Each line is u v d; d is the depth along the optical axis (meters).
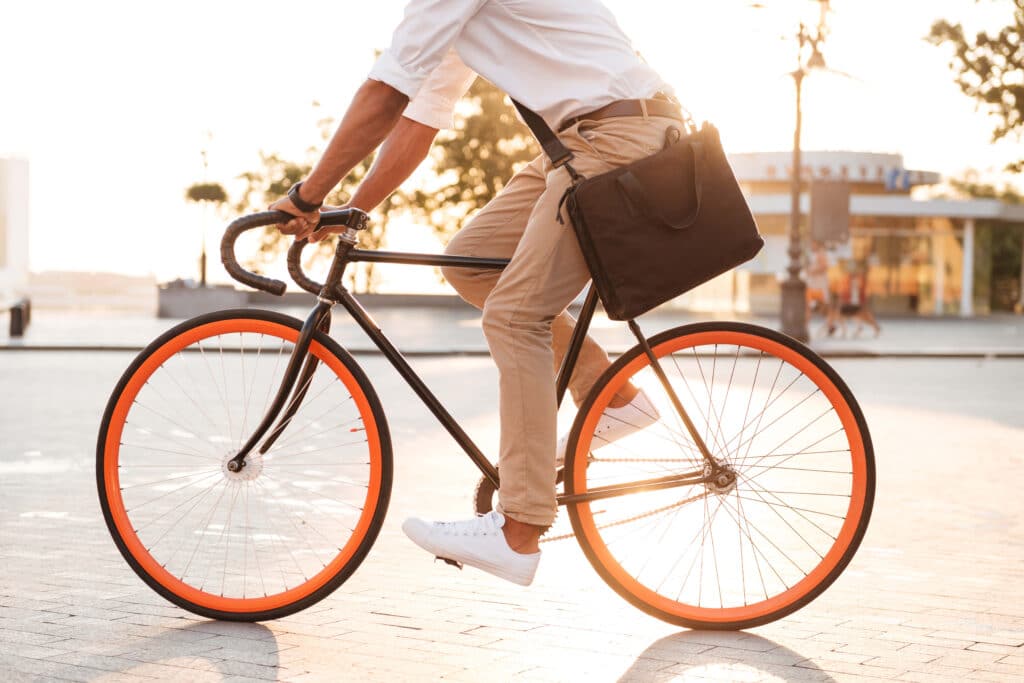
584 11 3.38
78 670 3.17
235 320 3.67
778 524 4.96
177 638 3.48
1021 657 3.38
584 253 3.31
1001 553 4.96
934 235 48.94
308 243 3.61
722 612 3.66
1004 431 10.12
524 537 3.50
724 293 46.34
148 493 3.89
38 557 4.65
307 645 3.43
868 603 4.04
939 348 24.67
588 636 3.58
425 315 38.00
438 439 9.09
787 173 47.12
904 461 8.16
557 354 3.74
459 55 3.43
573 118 3.37
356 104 3.32
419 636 3.55
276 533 4.45
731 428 3.72
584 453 3.64
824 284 30.41
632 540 3.74
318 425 3.73
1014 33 26.50
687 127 3.51
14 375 15.84
